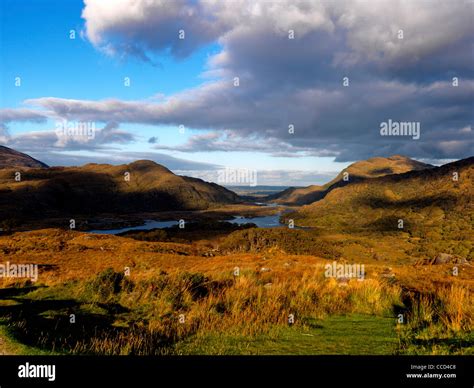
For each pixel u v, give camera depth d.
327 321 9.31
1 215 197.38
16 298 10.96
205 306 9.91
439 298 10.89
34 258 30.41
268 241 63.22
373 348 7.05
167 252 39.69
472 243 113.69
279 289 11.63
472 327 7.89
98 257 31.58
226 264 23.05
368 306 10.74
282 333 8.16
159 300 10.59
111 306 10.17
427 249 108.44
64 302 10.43
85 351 6.80
